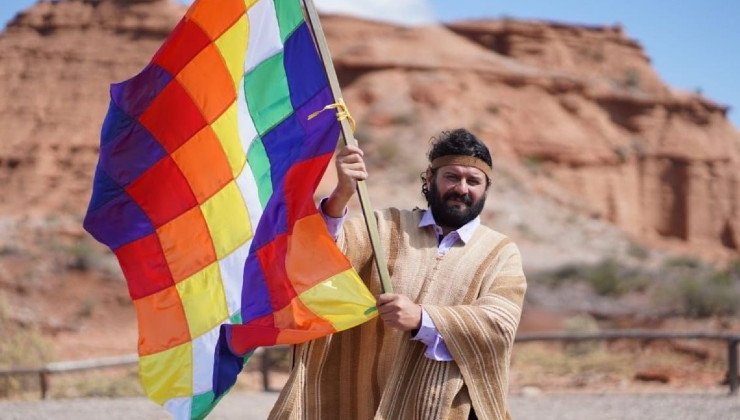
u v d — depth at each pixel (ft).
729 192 261.03
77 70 257.96
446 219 14.42
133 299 15.47
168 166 15.37
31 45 263.08
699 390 44.24
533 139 239.91
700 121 270.46
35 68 258.37
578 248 196.65
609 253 195.93
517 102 247.09
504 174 223.30
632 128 261.65
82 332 112.47
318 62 14.75
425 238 14.58
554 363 58.23
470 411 13.92
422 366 13.76
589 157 242.17
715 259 245.86
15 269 136.67
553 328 105.29
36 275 131.85
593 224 213.66
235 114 15.19
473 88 244.83
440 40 263.90
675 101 268.82
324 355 14.46
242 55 15.15
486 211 203.72
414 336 13.60
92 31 267.18
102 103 251.60
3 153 237.86
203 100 15.29
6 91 254.06
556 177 236.02
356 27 269.23
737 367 42.06
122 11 270.87
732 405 36.86
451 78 245.04
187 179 15.35
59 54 261.03
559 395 43.29
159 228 15.42
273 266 14.60
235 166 15.19
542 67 279.28
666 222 252.01
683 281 129.70
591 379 51.67
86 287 129.39
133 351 99.40
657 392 43.57
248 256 14.76
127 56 261.44
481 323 13.43
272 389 49.39
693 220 253.44
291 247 14.46
